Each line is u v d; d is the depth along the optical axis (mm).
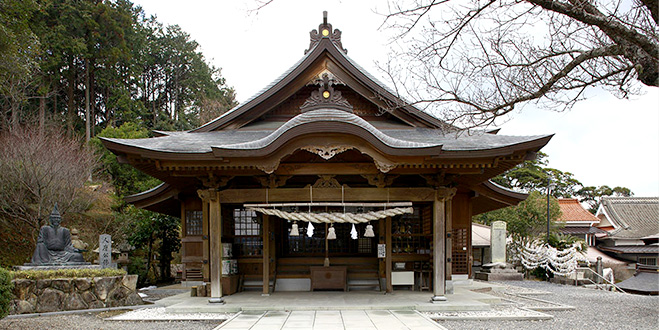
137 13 36125
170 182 11789
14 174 14984
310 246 12305
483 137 10812
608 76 7113
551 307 9367
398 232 11625
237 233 11852
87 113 27125
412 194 9617
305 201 9672
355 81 11758
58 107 29391
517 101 7184
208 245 10703
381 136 9008
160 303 9859
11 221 16797
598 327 7316
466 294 10391
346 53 12305
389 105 10297
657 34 6109
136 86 35906
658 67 5945
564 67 6793
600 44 6941
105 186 19344
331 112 9219
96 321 7824
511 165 10016
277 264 11852
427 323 7328
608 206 35469
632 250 29281
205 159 8859
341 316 8031
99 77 27812
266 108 12000
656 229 31938
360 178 11422
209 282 10547
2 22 12906
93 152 18641
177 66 37844
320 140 8805
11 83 17938
